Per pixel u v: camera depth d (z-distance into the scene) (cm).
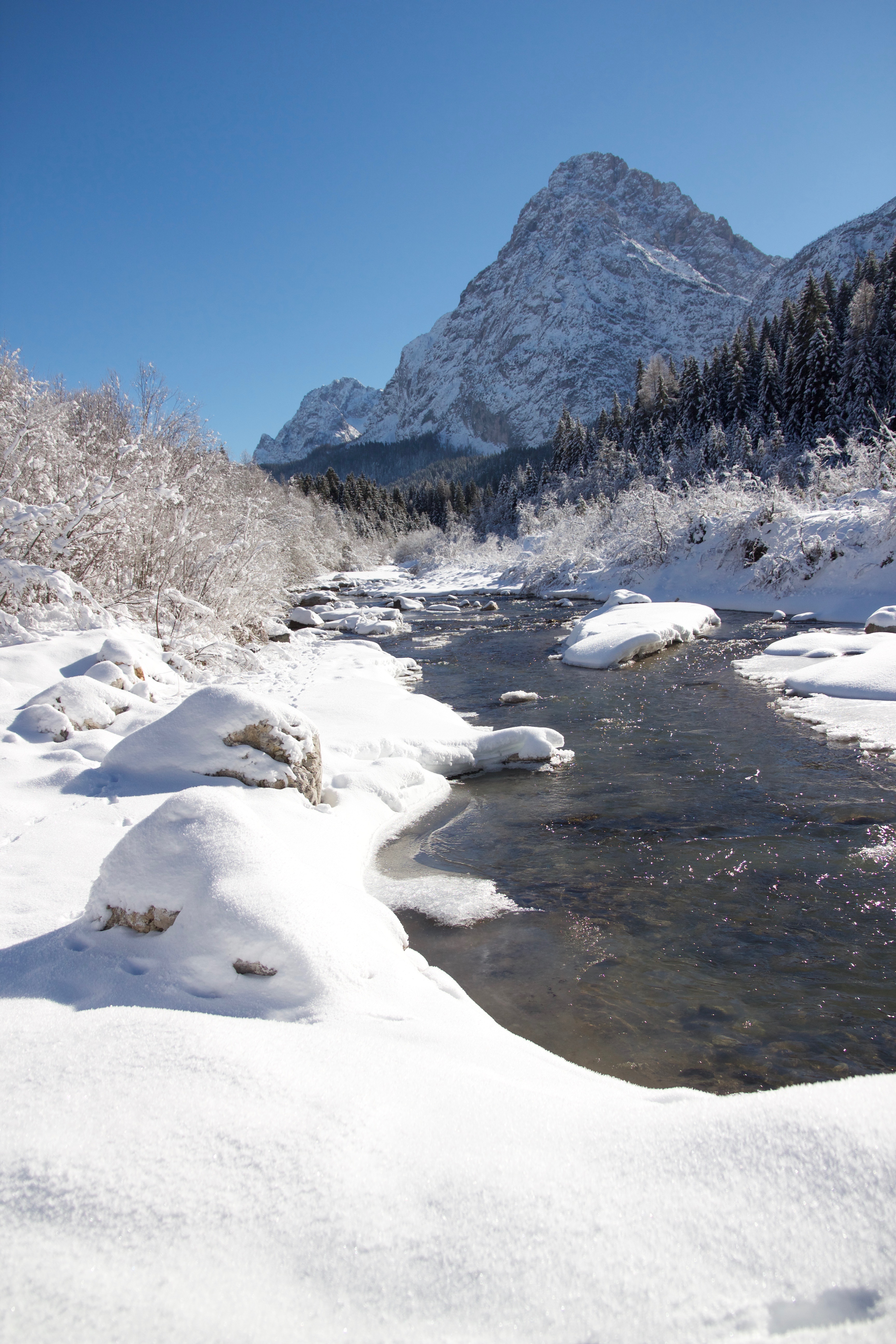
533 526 4750
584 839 581
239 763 552
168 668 984
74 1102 195
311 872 361
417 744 791
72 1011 264
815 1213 145
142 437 1262
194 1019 245
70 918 355
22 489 998
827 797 643
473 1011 314
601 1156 174
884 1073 301
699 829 589
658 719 962
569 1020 346
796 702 984
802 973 384
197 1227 154
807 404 4334
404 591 4234
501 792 713
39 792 536
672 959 401
